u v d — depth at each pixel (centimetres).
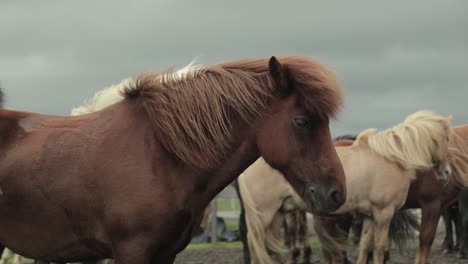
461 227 1377
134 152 441
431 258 1282
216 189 455
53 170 449
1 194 454
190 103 446
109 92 730
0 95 571
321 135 441
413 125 968
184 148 439
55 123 471
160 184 435
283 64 446
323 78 437
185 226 446
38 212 452
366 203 959
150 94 452
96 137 451
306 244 1069
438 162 984
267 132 446
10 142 465
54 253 459
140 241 431
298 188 445
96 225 443
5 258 1020
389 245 1091
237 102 446
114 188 434
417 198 1023
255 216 965
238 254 1364
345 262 1134
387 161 962
